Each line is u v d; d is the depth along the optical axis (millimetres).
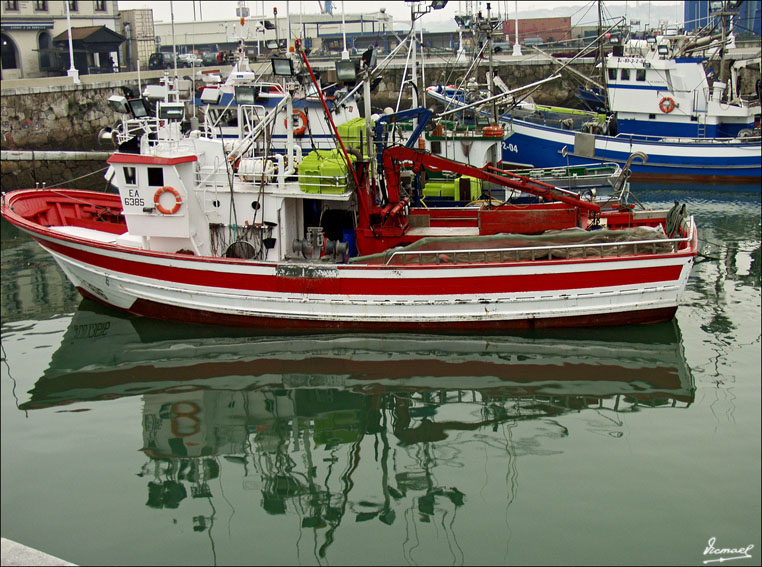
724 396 10414
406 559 7293
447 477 8664
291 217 13336
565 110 30719
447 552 7340
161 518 7992
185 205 12758
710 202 24828
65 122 31188
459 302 12312
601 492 8227
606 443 9273
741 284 15562
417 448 9383
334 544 7523
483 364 11672
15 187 27078
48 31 43562
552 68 37312
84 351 12430
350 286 12336
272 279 12438
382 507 8133
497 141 19562
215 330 13047
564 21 55469
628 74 29281
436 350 12172
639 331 12555
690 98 29016
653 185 28422
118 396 10922
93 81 33438
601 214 14492
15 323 13773
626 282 12219
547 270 12125
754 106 31516
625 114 29781
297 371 11617
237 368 11727
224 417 10305
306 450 9430
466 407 10391
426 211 14734
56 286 16109
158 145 13117
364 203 13062
